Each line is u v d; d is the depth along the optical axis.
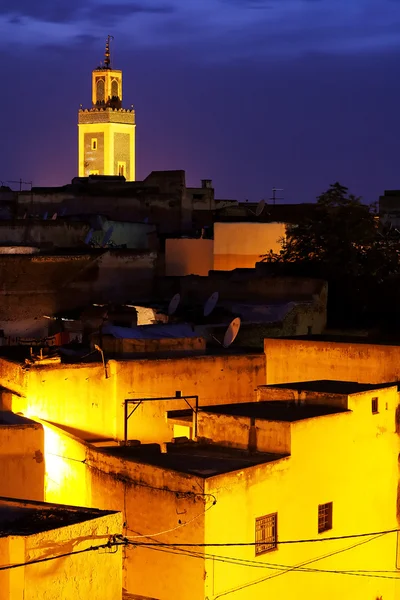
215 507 19.69
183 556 19.88
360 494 23.52
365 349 27.20
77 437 23.92
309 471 21.97
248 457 21.64
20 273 39.12
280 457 21.41
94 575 15.30
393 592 24.83
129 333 29.97
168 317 35.72
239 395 28.16
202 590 19.52
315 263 41.66
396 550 24.78
